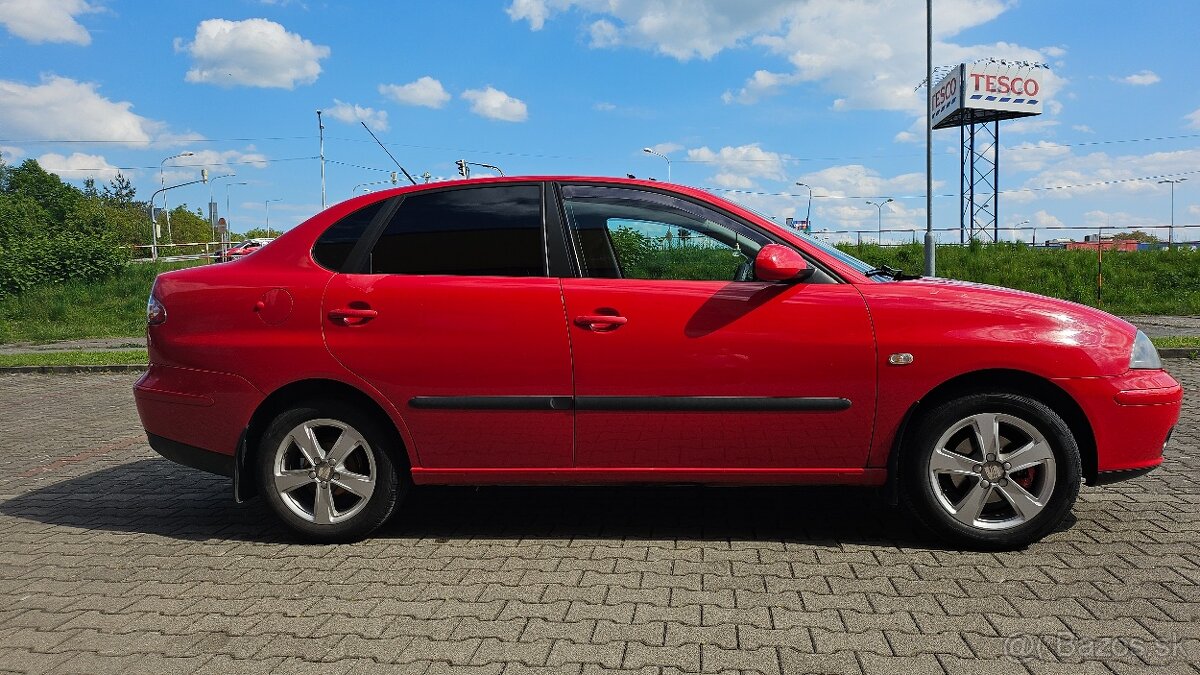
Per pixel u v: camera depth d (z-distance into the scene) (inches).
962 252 1065.5
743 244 157.0
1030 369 146.5
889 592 132.3
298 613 129.3
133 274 1052.5
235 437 163.8
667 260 157.4
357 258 163.6
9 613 131.9
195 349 165.0
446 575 144.4
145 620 127.8
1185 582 134.0
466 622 124.0
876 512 177.0
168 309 169.6
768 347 149.5
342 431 161.3
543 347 152.9
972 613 123.5
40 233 1058.1
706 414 151.1
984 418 148.8
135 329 861.8
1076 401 147.0
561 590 135.9
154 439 171.8
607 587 137.0
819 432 150.9
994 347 146.3
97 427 313.9
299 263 165.2
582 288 154.6
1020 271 956.0
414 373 156.2
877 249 1109.1
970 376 150.9
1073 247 1062.4
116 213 3570.4
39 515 190.7
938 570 141.8
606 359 151.7
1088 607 124.8
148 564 154.5
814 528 167.0
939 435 149.6
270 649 116.6
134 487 216.8
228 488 214.7
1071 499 147.8
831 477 153.0
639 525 171.8
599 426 153.7
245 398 161.9
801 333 149.3
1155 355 154.0
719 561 148.6
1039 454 147.8
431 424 157.6
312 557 156.3
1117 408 147.2
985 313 148.6
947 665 107.5
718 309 150.9
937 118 1886.1
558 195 163.3
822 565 145.6
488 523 175.3
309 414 161.3
